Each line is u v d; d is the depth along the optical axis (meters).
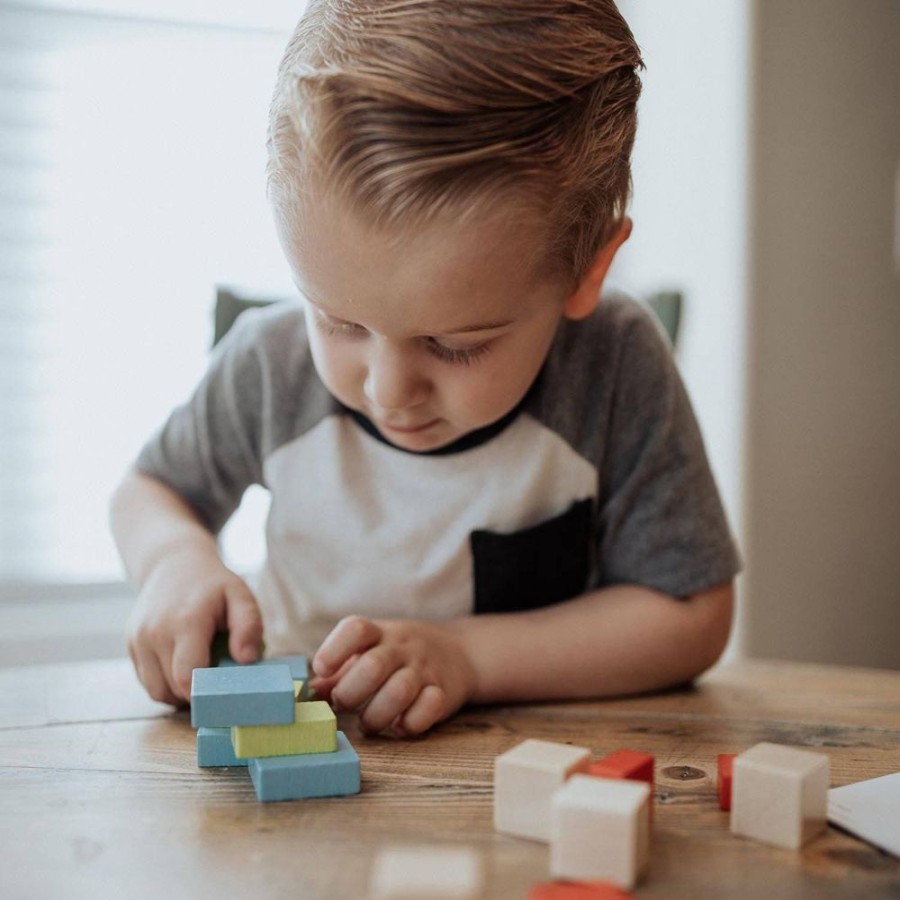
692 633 0.89
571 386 0.96
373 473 1.01
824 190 1.61
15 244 1.64
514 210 0.64
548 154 0.65
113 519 1.01
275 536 1.05
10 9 1.61
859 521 1.69
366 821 0.55
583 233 0.74
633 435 0.96
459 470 0.98
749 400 1.59
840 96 1.60
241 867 0.49
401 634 0.78
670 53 1.71
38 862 0.50
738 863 0.50
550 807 0.52
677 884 0.48
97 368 1.69
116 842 0.52
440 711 0.72
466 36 0.62
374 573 1.01
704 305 1.65
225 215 1.73
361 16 0.65
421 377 0.72
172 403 1.72
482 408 0.74
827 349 1.64
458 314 0.66
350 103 0.61
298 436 1.03
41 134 1.64
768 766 0.53
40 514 1.68
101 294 1.68
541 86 0.64
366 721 0.71
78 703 0.79
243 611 0.80
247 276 1.74
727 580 0.94
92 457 1.70
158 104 1.69
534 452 0.96
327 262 0.65
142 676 0.79
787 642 1.66
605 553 0.98
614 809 0.47
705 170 1.64
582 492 0.97
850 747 0.69
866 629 1.71
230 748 0.63
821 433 1.65
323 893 0.47
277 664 0.72
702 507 0.95
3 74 1.62
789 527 1.64
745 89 1.55
